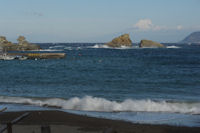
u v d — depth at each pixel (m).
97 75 30.88
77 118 11.72
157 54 90.25
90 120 11.46
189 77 28.45
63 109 14.16
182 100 16.31
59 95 18.33
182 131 10.16
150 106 14.57
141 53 97.50
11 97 17.11
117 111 13.69
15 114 12.45
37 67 43.53
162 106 14.59
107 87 21.94
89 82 24.98
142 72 34.12
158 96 17.91
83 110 13.92
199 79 26.70
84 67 42.69
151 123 11.38
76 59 65.44
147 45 171.25
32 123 10.65
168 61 56.41
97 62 55.16
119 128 10.30
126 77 28.78
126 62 54.44
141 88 21.41
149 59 64.25
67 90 20.48
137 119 12.10
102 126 10.48
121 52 105.75
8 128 7.87
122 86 22.47
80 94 18.75
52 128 9.91
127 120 11.85
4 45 109.94
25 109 14.13
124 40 169.00
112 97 17.61
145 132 9.91
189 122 11.63
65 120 11.33
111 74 31.92
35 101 16.06
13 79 27.44
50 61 59.31
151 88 21.36
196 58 67.31
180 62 53.34
